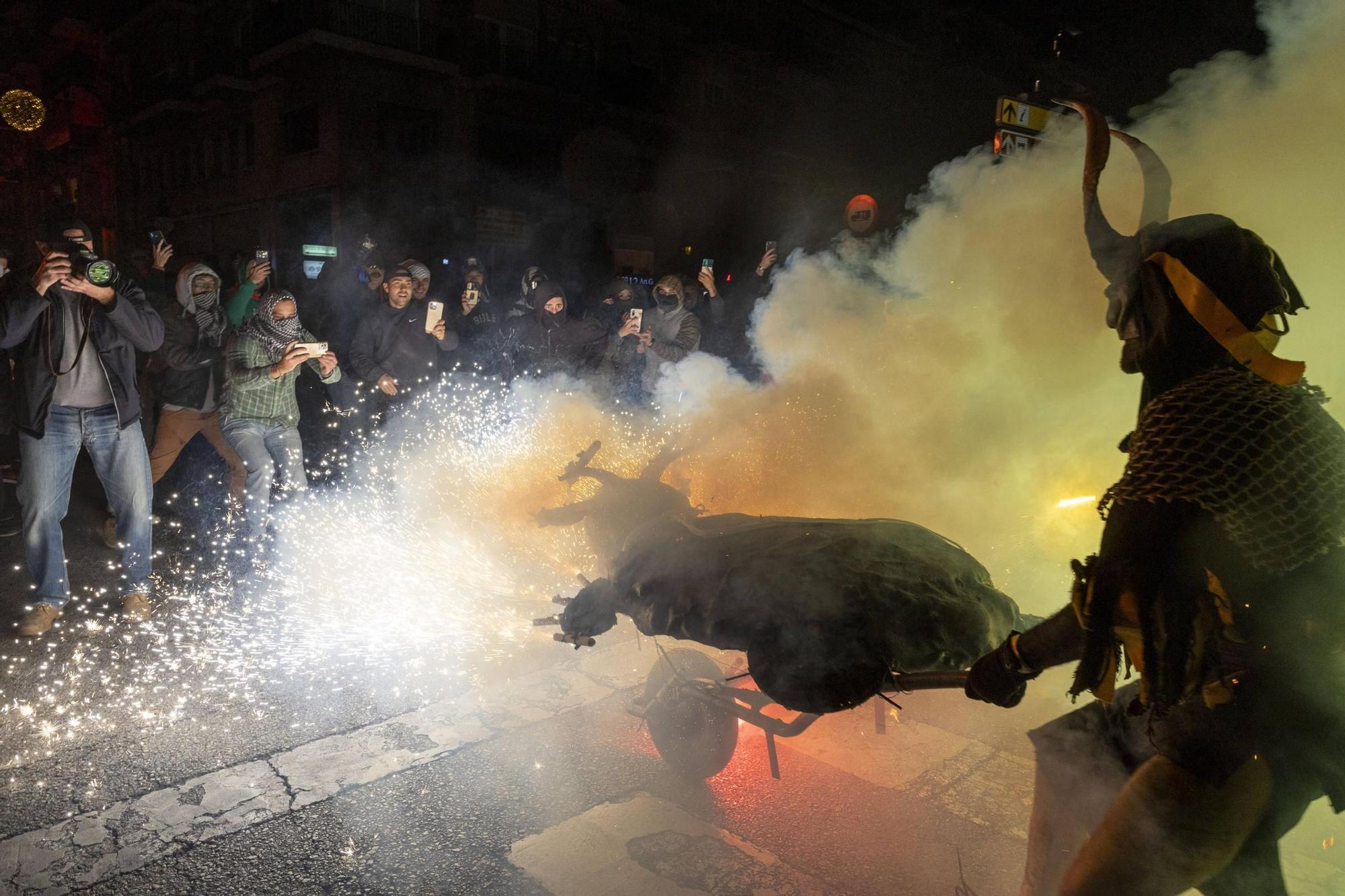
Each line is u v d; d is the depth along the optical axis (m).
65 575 4.91
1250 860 1.64
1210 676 1.57
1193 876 1.61
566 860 2.86
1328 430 1.59
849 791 3.24
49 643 4.71
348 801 3.21
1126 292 1.79
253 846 2.95
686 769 3.28
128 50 32.53
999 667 1.82
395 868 2.83
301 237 25.12
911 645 2.08
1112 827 1.66
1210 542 1.55
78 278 4.48
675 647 4.48
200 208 29.52
